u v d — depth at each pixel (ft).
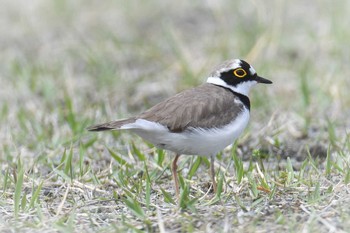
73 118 43.11
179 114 31.37
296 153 40.29
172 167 32.91
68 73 54.24
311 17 66.18
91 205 31.99
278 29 59.62
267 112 47.47
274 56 57.11
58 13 71.15
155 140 31.81
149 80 54.24
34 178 34.99
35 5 73.10
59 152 40.32
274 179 33.99
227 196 31.99
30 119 45.85
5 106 47.09
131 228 28.71
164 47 61.00
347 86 51.39
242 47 56.90
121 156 37.83
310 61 56.39
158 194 33.35
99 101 48.93
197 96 32.32
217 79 34.30
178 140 31.50
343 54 57.00
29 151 41.19
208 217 29.71
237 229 28.30
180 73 54.39
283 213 29.89
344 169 34.63
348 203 30.19
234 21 65.77
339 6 65.67
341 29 60.03
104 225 29.60
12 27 69.26
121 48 59.62
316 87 51.24
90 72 56.44
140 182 33.42
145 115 31.50
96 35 64.59
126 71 56.59
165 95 51.47
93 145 41.34
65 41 63.62
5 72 57.16
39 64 56.65
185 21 67.72
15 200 30.73
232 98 32.91
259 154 36.17
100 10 71.97
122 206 31.86
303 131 43.27
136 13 70.44
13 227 29.32
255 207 30.78
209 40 61.16
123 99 50.75
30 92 52.21
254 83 34.71
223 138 32.24
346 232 27.22
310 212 29.71
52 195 33.60
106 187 34.45
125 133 42.60
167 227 28.99
